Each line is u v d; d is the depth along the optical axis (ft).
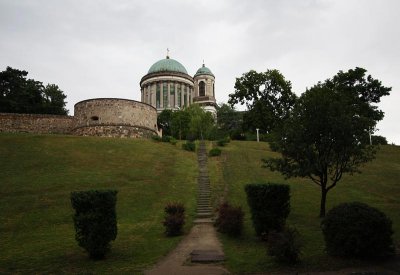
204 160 132.36
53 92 252.83
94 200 49.21
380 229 42.04
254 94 212.23
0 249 57.57
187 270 42.42
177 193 97.60
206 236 62.23
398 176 111.04
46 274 42.60
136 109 172.96
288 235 43.91
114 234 49.96
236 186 102.78
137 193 95.96
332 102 72.28
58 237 65.51
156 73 288.71
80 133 166.61
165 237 62.39
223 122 271.69
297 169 74.33
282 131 75.77
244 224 69.21
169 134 233.14
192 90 299.17
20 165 111.86
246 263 44.14
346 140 69.56
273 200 56.65
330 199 89.51
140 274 41.29
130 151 135.44
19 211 82.02
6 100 204.74
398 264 40.42
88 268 44.52
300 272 39.47
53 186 97.30
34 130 170.60
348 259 42.04
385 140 194.08
